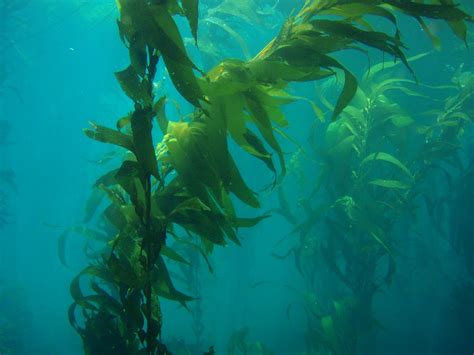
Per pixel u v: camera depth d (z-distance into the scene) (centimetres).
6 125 1858
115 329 326
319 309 672
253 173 1171
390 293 1421
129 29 198
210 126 216
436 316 1282
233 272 1387
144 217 218
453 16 215
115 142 210
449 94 1066
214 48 884
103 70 3509
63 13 2228
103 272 323
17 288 1692
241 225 244
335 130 623
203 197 221
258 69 216
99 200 395
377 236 562
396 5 221
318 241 743
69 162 4797
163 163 256
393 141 625
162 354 213
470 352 1063
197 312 814
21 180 4919
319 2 230
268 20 1219
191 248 691
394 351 1089
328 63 213
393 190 662
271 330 1370
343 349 609
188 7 183
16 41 2503
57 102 4422
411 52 1064
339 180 596
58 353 1330
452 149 688
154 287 260
